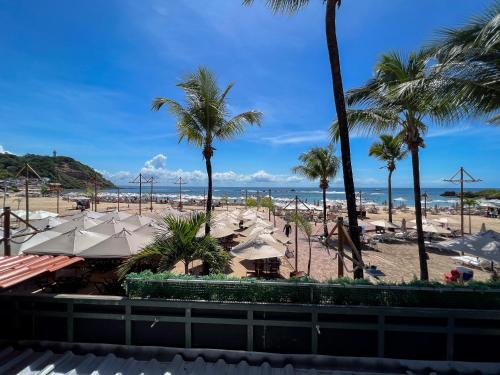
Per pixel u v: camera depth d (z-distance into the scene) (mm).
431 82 5852
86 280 9688
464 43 5523
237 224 19875
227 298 4270
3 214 7109
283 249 10172
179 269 12086
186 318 4191
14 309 4398
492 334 3902
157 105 9086
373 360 3938
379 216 36062
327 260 13773
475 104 6055
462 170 15805
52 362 3938
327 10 6387
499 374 3807
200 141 9625
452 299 4051
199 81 9070
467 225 27641
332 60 6391
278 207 39250
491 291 4016
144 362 3932
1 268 4637
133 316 4250
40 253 7992
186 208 44469
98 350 4219
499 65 5449
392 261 13664
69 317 4336
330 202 51375
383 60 8500
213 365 3891
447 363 3881
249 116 9711
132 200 58844
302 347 4098
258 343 4145
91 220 12328
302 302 4203
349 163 6422
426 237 19516
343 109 6383
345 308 4031
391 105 8031
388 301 4125
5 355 4102
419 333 4000
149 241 9164
